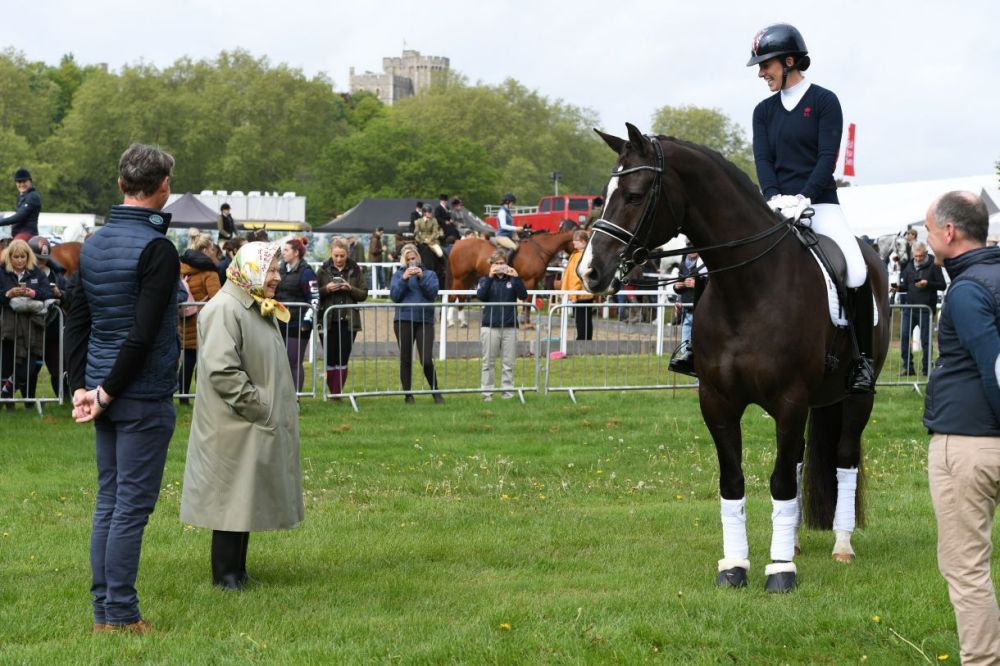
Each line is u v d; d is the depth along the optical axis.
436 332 21.50
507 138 125.50
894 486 12.33
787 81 8.83
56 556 8.91
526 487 12.13
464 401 17.62
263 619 7.29
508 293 18.17
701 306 8.12
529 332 20.59
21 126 112.88
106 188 115.06
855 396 9.19
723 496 8.26
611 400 17.88
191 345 16.66
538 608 7.45
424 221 33.12
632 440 14.69
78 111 112.69
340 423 15.62
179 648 6.65
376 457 13.45
